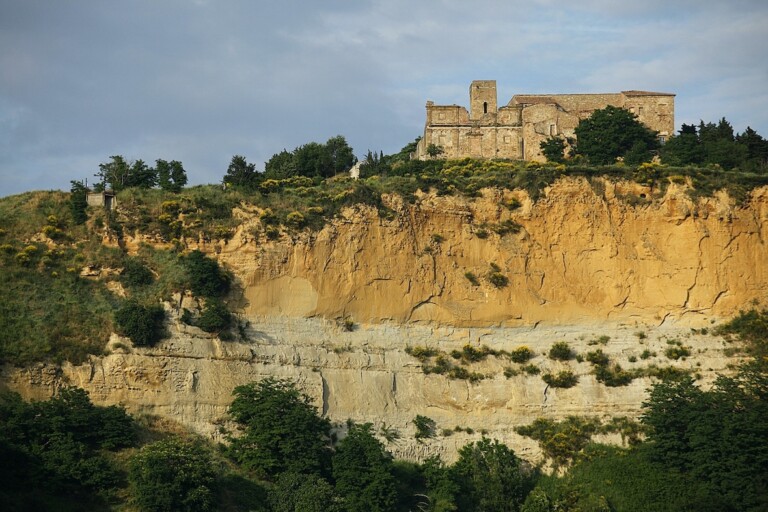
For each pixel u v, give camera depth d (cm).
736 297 11138
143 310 9844
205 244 10525
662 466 9831
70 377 9494
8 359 9369
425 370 10569
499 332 10912
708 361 10775
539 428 10406
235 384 9894
